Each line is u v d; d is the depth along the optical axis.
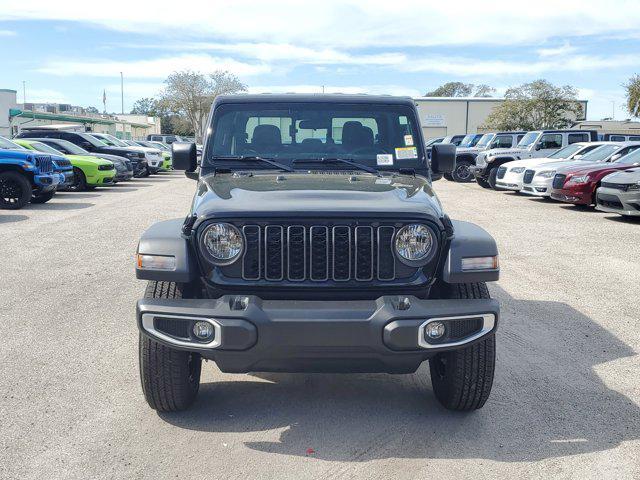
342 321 3.46
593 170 15.04
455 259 3.74
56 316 6.33
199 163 5.25
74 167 19.81
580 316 6.51
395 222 3.69
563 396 4.52
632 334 5.93
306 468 3.52
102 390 4.57
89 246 10.11
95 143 25.08
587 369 5.04
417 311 3.51
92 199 17.50
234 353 3.52
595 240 11.04
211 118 4.97
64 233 11.38
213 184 4.31
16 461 3.57
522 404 4.38
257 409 4.28
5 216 13.64
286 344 3.48
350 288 3.69
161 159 28.78
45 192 15.82
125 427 4.00
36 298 6.98
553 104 54.28
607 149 17.33
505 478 3.42
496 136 24.44
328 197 3.88
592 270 8.67
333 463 3.57
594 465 3.56
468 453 3.70
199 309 3.52
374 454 3.68
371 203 3.78
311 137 4.95
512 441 3.84
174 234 3.84
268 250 3.68
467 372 3.93
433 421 4.11
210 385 4.69
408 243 3.69
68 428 3.97
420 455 3.67
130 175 23.80
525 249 10.19
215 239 3.66
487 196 19.11
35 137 24.25
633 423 4.09
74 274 8.13
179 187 22.17
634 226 12.72
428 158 5.27
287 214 3.65
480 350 3.89
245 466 3.54
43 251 9.66
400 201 3.86
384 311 3.49
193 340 3.57
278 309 3.49
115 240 10.69
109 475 3.43
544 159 18.86
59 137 24.61
